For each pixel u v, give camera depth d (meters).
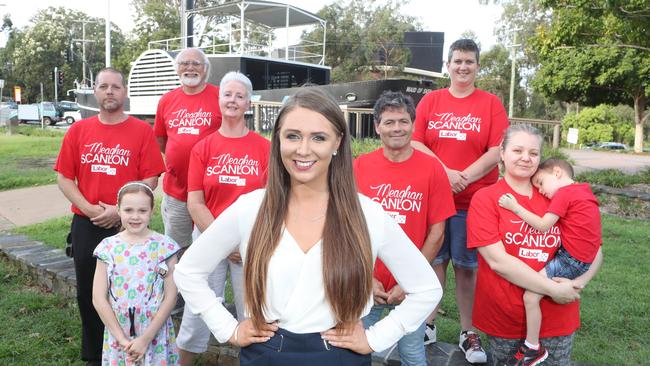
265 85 13.65
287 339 1.70
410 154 2.82
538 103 45.50
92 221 3.38
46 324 4.05
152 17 38.19
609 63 15.15
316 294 1.69
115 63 41.53
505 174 2.56
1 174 11.14
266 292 1.70
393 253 1.84
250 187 3.17
